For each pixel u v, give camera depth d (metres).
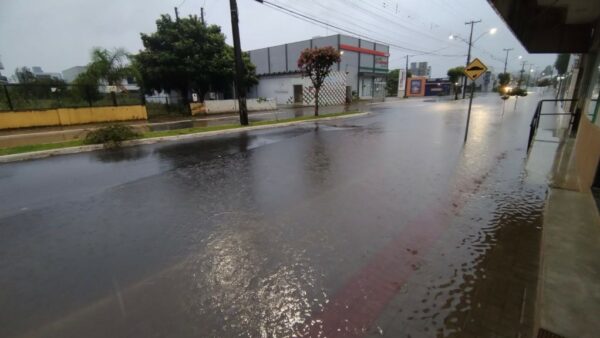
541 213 4.16
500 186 5.29
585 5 7.28
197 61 21.06
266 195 5.00
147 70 20.59
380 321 2.28
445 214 4.16
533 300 2.47
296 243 3.42
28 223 4.13
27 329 2.26
